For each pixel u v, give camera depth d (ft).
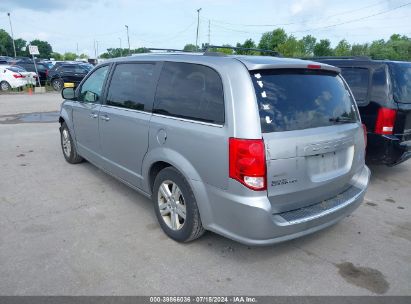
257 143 8.76
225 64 9.73
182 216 11.05
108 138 14.53
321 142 9.80
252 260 10.64
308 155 9.58
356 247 11.57
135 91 12.96
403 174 19.22
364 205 15.05
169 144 10.94
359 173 12.19
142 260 10.48
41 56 350.64
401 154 16.35
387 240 12.08
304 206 10.04
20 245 11.09
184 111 10.63
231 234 9.53
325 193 10.50
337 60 18.44
